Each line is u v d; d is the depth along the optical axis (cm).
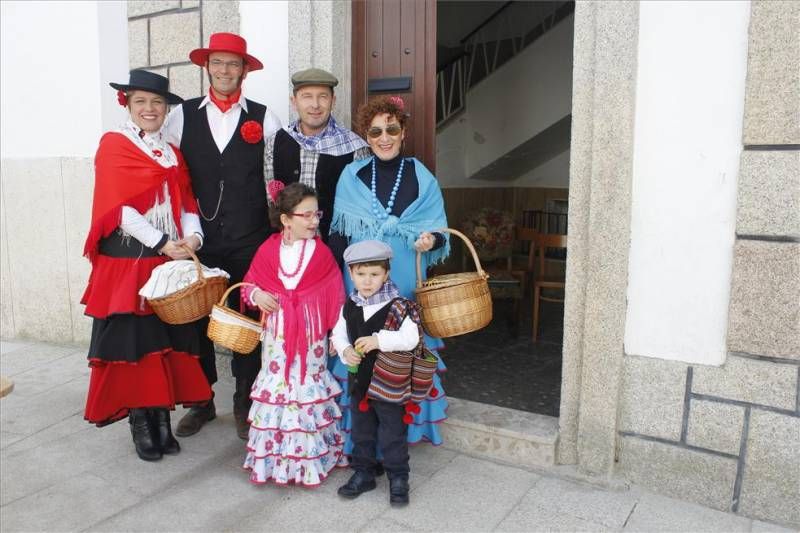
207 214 337
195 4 414
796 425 263
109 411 312
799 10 246
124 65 484
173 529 268
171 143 335
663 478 293
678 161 276
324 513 279
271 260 301
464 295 277
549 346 504
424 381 279
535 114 670
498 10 696
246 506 285
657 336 288
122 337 304
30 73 501
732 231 269
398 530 266
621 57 276
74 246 499
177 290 295
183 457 330
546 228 721
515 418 338
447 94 703
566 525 269
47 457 330
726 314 274
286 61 389
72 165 490
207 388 334
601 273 291
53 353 497
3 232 528
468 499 289
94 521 273
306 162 327
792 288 258
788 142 254
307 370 297
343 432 317
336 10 366
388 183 309
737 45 261
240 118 338
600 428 300
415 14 363
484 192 759
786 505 268
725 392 276
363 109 307
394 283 296
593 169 287
